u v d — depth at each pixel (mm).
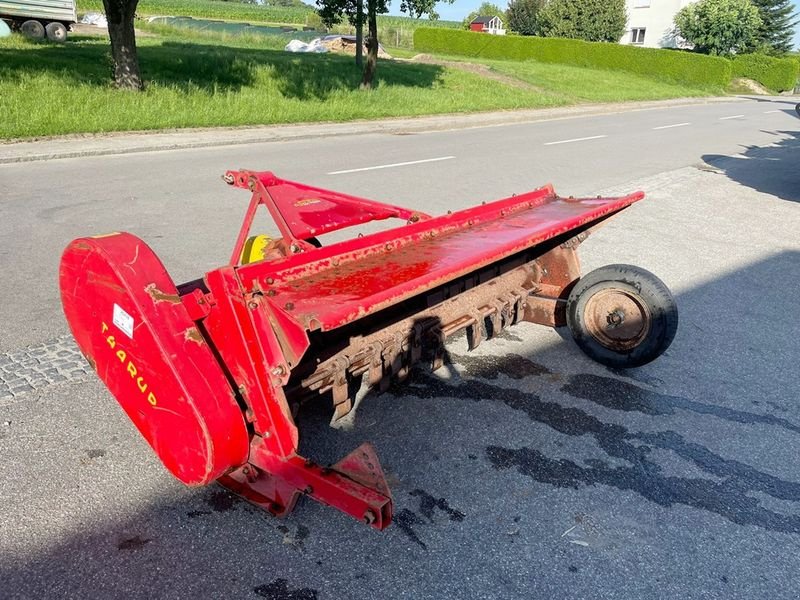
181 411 2504
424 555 2818
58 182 9188
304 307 2451
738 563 2871
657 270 6742
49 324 4762
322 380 3189
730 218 9133
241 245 4047
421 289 2744
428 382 4238
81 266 2596
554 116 22672
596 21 50094
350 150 13258
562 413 3982
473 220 3857
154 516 2959
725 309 5797
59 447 3410
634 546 2941
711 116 25906
